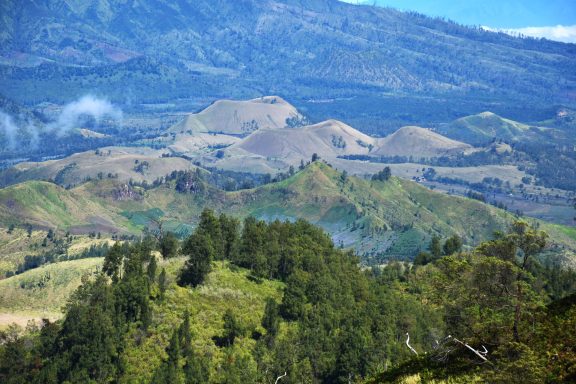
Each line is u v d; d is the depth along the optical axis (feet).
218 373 439.22
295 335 506.07
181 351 456.86
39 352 481.46
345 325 526.57
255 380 437.58
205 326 496.23
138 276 524.52
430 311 532.32
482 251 244.01
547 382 170.71
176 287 539.70
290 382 442.09
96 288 521.65
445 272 258.37
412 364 216.13
